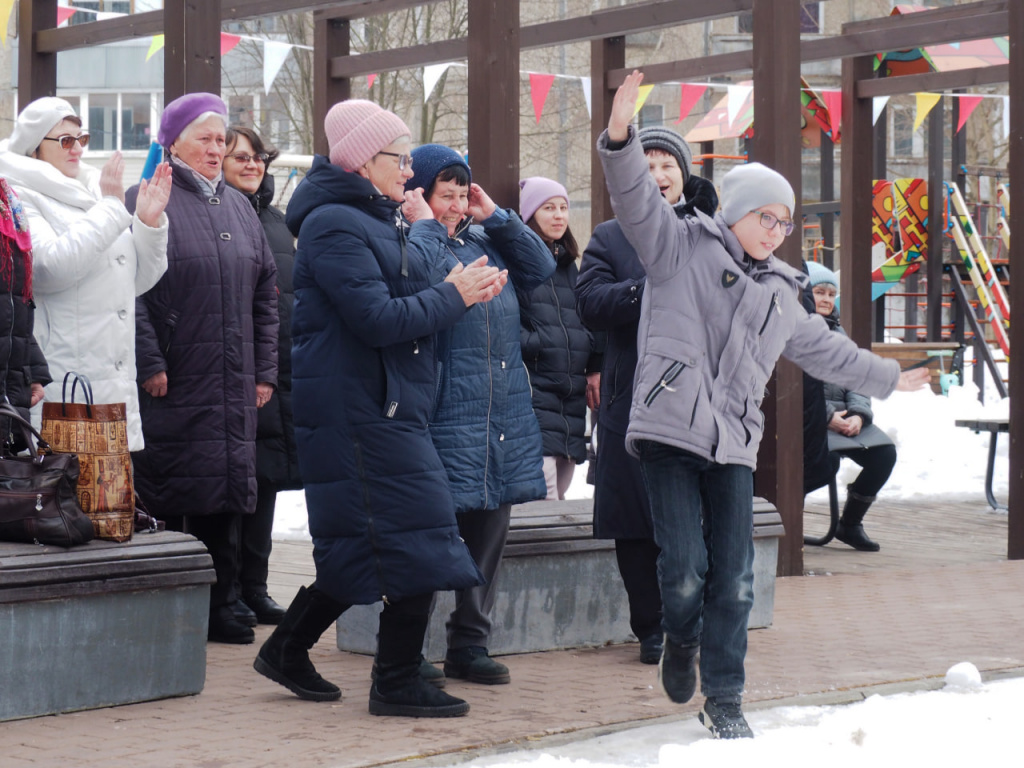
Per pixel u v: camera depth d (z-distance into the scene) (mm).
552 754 4141
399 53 11852
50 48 9234
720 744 4078
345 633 5668
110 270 5371
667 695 4457
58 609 4512
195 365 5781
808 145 16812
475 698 4824
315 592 4641
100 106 30938
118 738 4215
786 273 4359
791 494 7918
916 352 18094
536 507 5898
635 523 5352
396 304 4312
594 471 6355
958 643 5859
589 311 5332
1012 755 4145
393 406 4363
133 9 26141
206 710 4605
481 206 5168
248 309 5934
